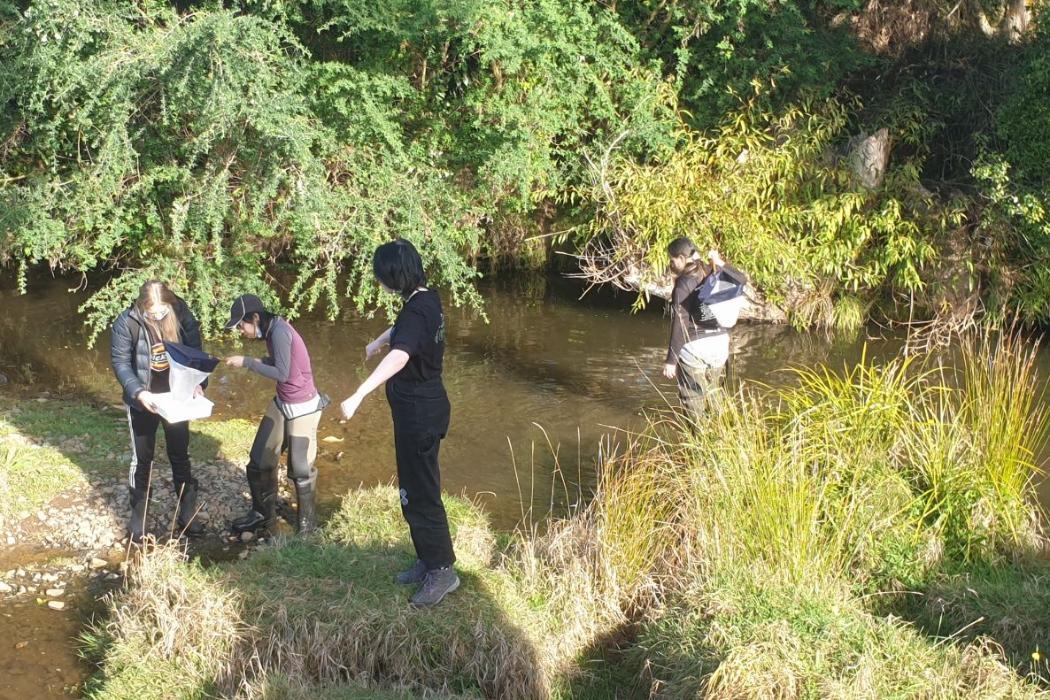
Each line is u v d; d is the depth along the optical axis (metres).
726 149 11.42
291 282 12.43
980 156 11.04
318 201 8.35
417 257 4.36
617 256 11.23
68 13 7.89
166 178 8.49
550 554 5.52
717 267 7.30
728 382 8.91
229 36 7.87
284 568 5.21
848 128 12.34
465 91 10.45
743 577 5.11
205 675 4.59
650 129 11.01
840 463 5.84
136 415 5.96
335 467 7.43
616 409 8.72
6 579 5.71
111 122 8.29
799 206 11.23
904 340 10.92
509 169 9.89
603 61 10.94
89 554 6.02
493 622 4.77
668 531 5.66
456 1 9.11
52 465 6.86
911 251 10.80
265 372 5.94
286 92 8.42
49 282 12.57
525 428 8.27
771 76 11.66
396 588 4.99
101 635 5.07
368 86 9.39
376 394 9.06
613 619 5.28
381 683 4.55
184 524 6.38
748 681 4.34
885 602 5.26
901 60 12.86
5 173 9.30
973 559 5.60
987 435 6.02
